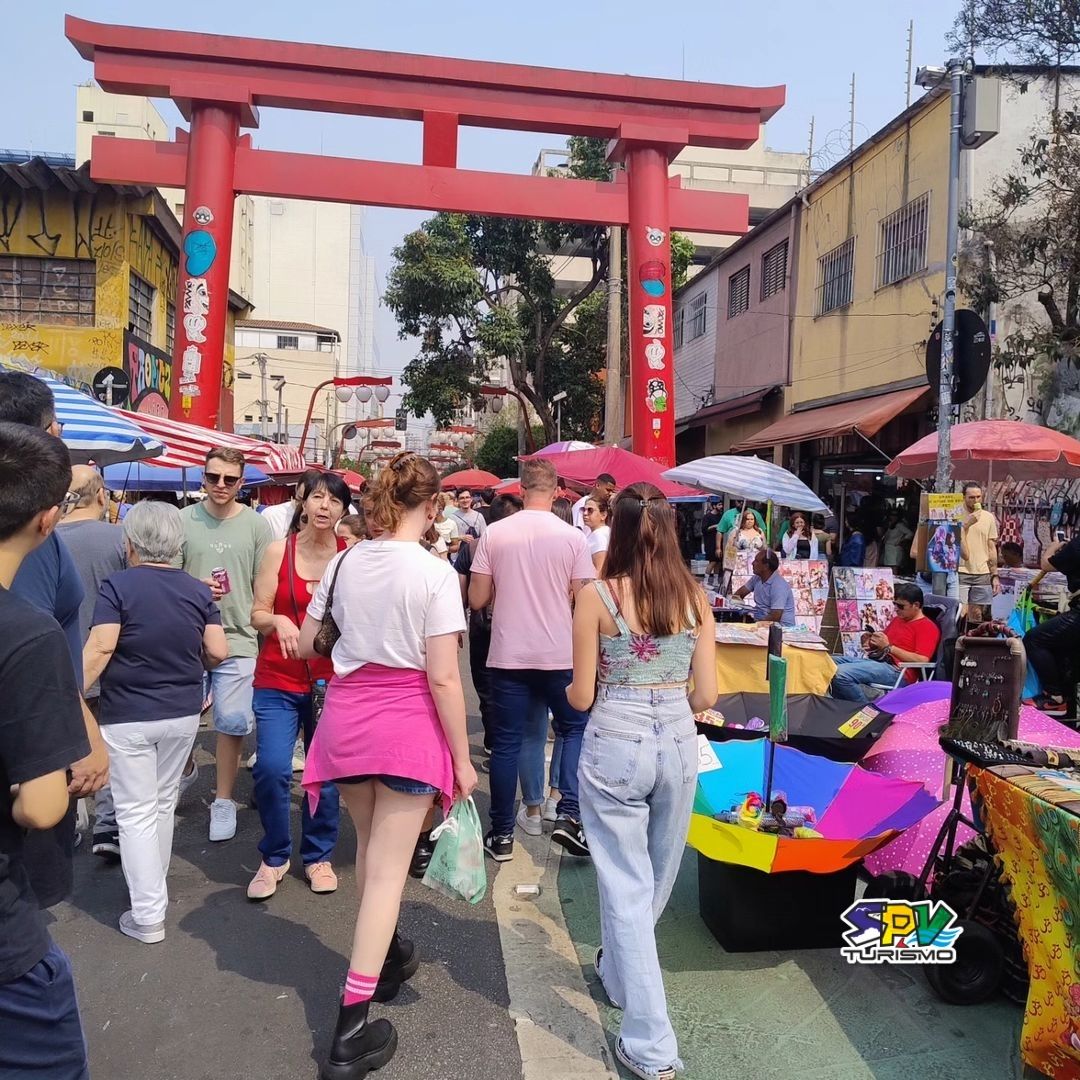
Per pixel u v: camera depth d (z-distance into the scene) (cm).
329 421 5575
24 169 1298
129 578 383
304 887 440
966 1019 334
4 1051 196
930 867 354
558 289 3409
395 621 304
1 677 186
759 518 1359
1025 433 858
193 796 572
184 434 822
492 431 4091
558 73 1294
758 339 2031
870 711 498
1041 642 632
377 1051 301
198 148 1234
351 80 1266
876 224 1525
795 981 359
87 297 1380
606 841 309
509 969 367
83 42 1201
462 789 313
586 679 310
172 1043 312
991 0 1134
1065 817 264
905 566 1474
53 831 225
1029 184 1222
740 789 430
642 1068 295
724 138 1344
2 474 200
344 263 7644
